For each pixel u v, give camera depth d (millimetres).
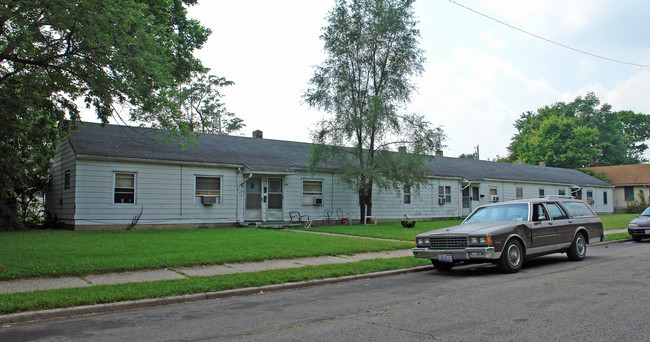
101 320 5910
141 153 19172
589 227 11805
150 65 11789
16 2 9633
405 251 13148
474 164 37000
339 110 22219
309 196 23984
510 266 9422
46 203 21891
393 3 22766
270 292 7945
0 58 10688
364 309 6324
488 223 10227
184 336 5066
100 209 18062
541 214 10719
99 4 10672
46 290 7195
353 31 22625
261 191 22406
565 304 6242
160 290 7293
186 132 13938
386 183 22906
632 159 73875
